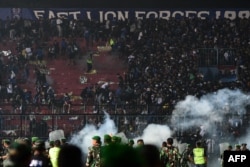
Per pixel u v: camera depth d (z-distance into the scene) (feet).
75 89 305.12
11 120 271.28
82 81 308.40
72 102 297.94
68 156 32.86
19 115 258.16
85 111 285.43
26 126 268.21
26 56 310.65
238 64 306.55
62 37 318.65
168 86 295.07
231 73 304.30
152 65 306.55
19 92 293.43
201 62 307.17
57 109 282.36
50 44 315.37
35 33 317.83
